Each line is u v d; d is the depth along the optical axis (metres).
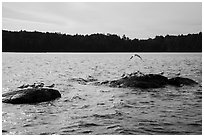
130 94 19.72
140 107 16.12
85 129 12.20
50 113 14.62
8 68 44.28
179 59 78.44
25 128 12.35
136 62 65.31
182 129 12.23
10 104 16.14
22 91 17.20
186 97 18.91
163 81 22.84
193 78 29.89
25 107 15.66
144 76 22.78
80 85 24.08
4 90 22.03
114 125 12.70
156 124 12.88
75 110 15.30
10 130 12.07
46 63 60.16
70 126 12.60
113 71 39.97
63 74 35.34
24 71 39.34
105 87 22.41
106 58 89.69
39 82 26.73
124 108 15.82
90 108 15.77
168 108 15.91
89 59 82.31
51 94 17.70
